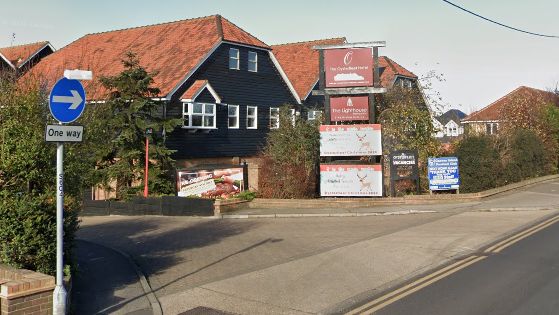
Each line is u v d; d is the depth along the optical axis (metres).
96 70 27.47
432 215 17.19
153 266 10.51
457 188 20.16
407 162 19.73
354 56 19.50
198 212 17.64
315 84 34.19
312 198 19.58
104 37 32.50
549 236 12.80
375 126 19.09
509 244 11.89
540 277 8.80
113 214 19.94
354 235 13.55
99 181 20.31
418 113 22.14
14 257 6.92
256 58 30.08
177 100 24.77
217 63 27.52
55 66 29.48
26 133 7.26
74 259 8.41
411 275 9.30
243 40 28.88
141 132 20.69
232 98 28.38
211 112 26.14
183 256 11.41
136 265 10.50
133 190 20.55
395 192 19.81
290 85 31.86
